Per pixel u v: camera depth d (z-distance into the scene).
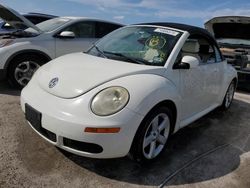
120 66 3.12
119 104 2.65
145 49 3.51
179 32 3.65
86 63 3.26
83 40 6.01
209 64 4.15
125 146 2.69
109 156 2.67
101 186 2.68
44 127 2.74
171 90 3.12
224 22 7.26
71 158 3.08
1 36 5.54
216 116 4.98
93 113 2.60
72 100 2.73
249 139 4.11
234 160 3.44
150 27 3.88
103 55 3.59
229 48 7.42
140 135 2.81
